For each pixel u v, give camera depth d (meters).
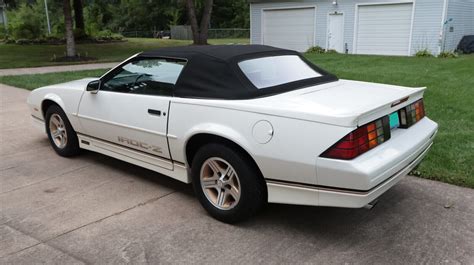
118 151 4.55
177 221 3.61
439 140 5.40
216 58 3.66
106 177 4.64
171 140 3.80
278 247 3.18
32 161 5.20
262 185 3.37
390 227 3.43
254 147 3.19
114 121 4.35
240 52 3.85
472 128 6.00
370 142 3.00
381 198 3.94
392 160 3.01
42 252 3.16
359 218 3.59
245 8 59.16
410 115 3.56
